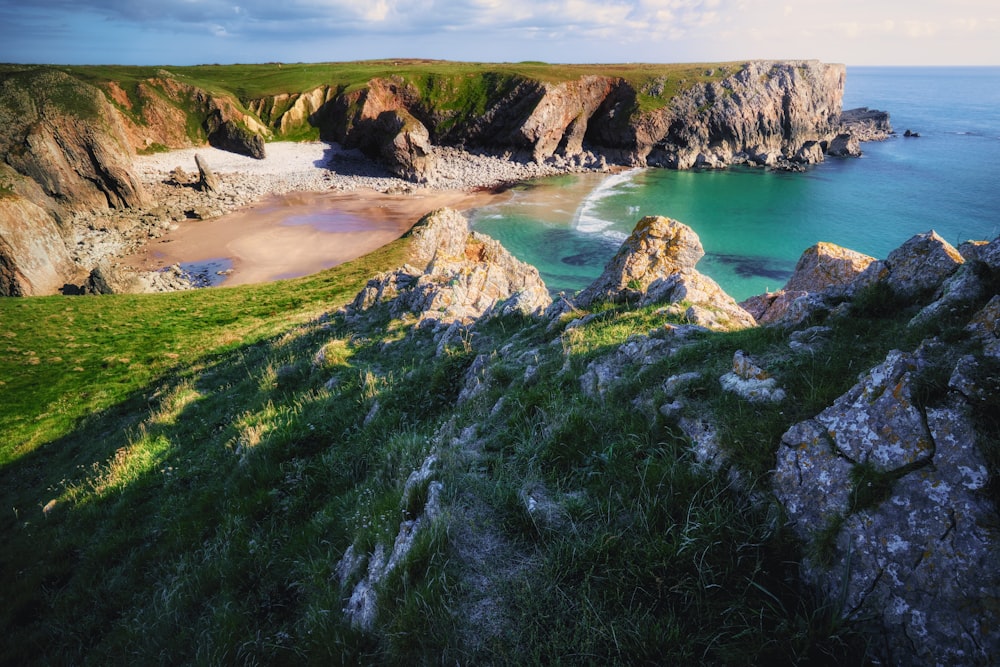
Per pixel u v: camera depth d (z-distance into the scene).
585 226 90.19
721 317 10.13
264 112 150.62
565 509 5.33
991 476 3.60
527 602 4.45
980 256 5.93
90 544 11.10
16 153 87.38
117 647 7.71
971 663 3.24
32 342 36.69
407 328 18.70
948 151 147.38
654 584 4.29
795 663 3.55
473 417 8.70
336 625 5.29
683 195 109.44
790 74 140.88
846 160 139.50
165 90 137.25
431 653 4.34
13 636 9.12
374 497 7.77
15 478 19.17
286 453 10.89
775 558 4.23
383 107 143.62
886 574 3.67
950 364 4.46
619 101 145.50
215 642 6.19
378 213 100.12
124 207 99.12
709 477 4.97
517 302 16.36
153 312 44.06
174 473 12.70
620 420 6.49
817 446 4.50
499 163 137.88
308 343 21.70
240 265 75.56
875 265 7.84
